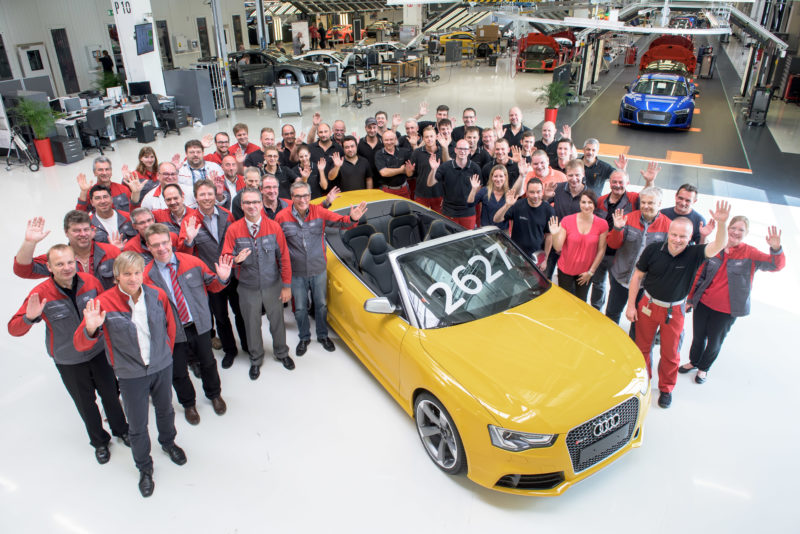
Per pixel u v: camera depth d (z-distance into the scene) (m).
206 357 3.98
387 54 20.34
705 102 16.75
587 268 4.57
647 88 14.02
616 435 3.24
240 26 27.52
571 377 3.25
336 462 3.67
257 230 4.18
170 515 3.31
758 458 3.61
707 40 36.25
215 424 4.06
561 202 5.11
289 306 5.84
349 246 4.95
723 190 9.02
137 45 14.05
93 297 3.42
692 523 3.15
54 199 9.23
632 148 11.81
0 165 11.49
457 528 3.16
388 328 3.88
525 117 14.83
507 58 28.80
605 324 3.79
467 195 5.84
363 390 4.40
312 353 4.93
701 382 4.38
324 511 3.29
